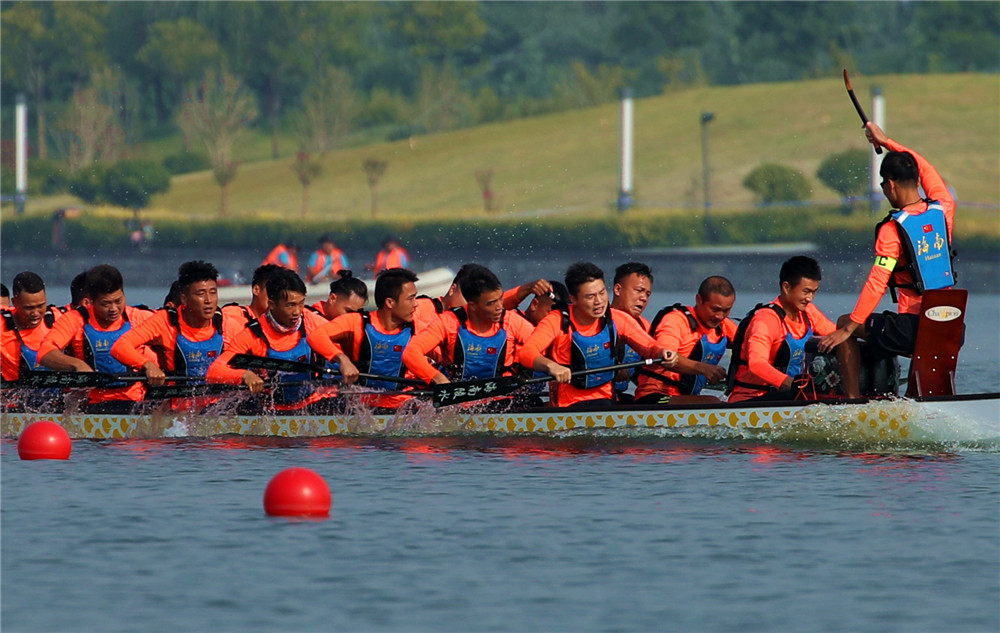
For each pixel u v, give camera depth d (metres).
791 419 40.62
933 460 37.75
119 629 22.58
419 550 27.31
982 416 39.47
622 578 25.31
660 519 30.03
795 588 24.69
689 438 41.53
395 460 38.09
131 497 32.66
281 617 23.09
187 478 35.34
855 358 40.41
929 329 38.44
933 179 39.00
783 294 41.41
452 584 24.94
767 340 40.94
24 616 23.20
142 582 25.12
